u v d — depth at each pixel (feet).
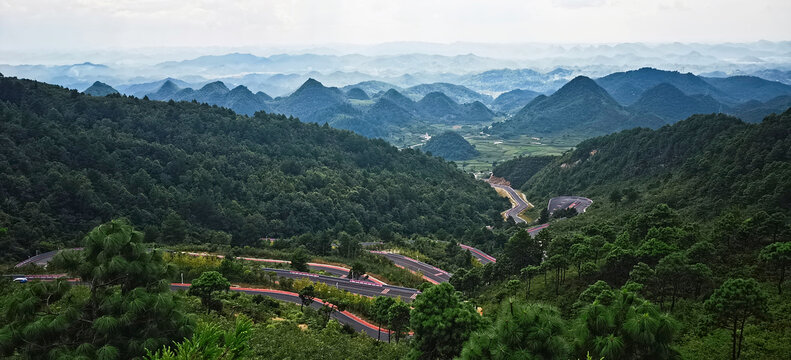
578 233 247.50
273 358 110.73
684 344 113.70
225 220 429.79
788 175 250.57
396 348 138.31
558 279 188.44
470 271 250.98
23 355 51.47
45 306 56.13
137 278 60.18
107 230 59.11
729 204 274.77
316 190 547.49
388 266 332.39
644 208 338.34
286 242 403.13
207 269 257.34
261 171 550.77
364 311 216.95
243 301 190.60
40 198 365.61
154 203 420.36
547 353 54.85
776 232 168.45
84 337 54.75
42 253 319.68
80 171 407.64
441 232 492.13
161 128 557.74
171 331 56.65
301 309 200.44
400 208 576.61
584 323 61.05
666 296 148.46
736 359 102.01
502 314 59.21
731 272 156.35
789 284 137.69
